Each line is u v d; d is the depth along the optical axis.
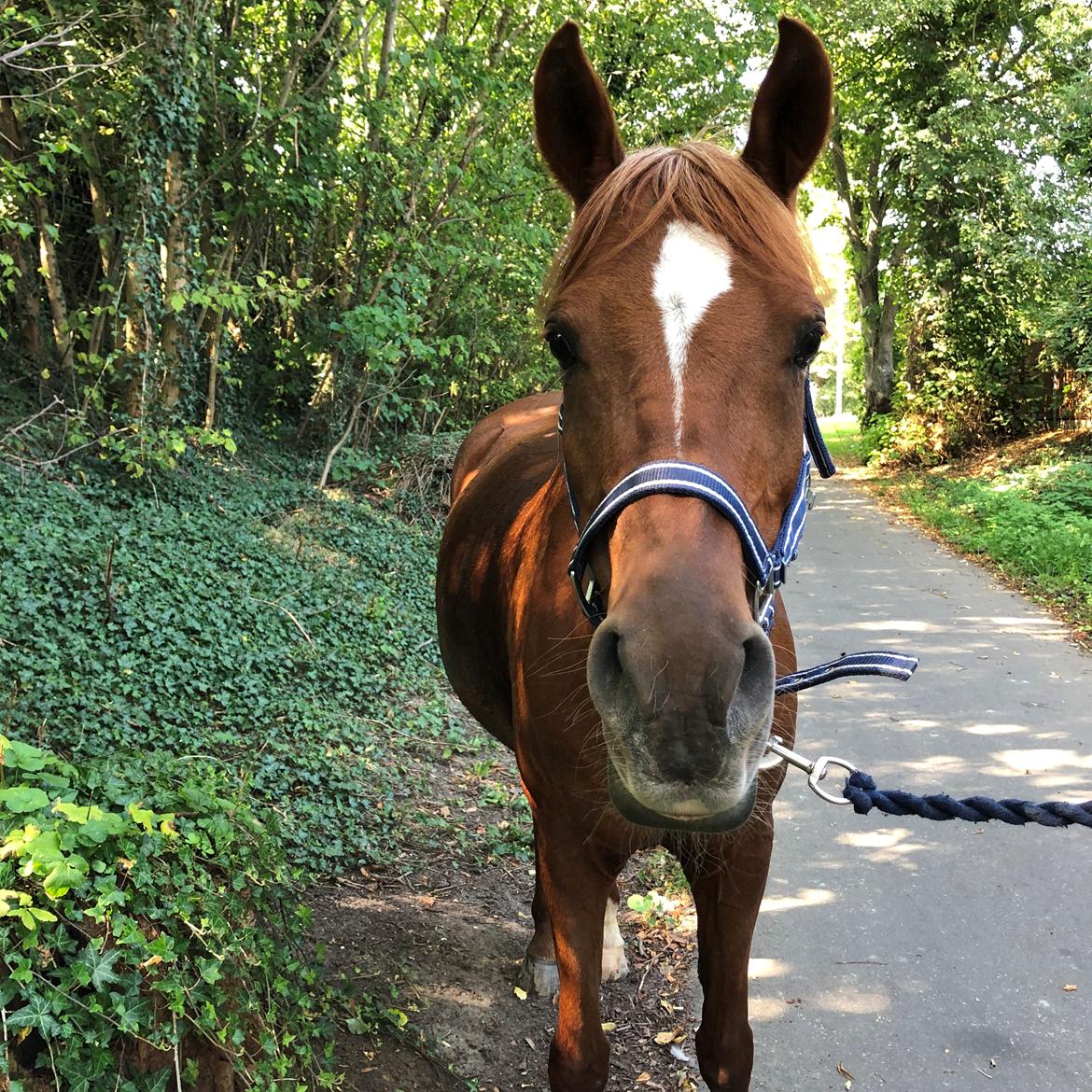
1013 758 4.54
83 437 6.03
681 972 2.95
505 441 3.60
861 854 3.70
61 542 4.88
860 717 5.10
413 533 7.81
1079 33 14.09
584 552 1.52
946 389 16.17
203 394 7.63
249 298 6.63
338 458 8.30
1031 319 14.51
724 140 1.89
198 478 6.71
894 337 22.16
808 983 2.90
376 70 8.73
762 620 1.50
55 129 6.66
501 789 4.18
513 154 8.41
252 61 7.28
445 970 2.83
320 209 7.60
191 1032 1.80
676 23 9.45
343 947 2.84
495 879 3.48
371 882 3.30
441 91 7.70
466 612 2.84
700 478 1.33
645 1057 2.58
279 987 2.02
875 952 3.05
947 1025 2.70
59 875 1.54
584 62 1.72
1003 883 3.45
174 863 1.87
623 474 1.40
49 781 1.84
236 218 7.54
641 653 1.20
